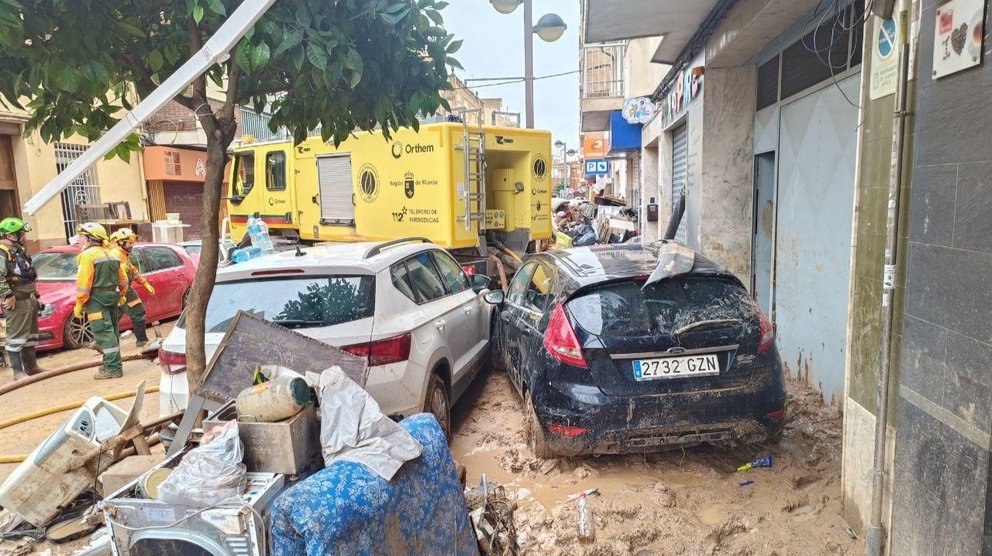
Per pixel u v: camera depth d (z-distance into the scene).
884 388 2.91
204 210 3.52
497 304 5.95
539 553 3.35
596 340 3.92
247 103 3.80
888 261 2.85
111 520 2.14
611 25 7.87
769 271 7.58
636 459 4.37
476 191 8.57
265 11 2.59
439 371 5.00
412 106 3.55
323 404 2.38
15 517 3.68
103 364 7.48
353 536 2.09
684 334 3.88
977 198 2.28
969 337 2.33
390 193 8.79
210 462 2.14
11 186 13.09
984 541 2.28
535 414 4.25
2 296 7.23
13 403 6.70
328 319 4.20
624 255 4.85
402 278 4.82
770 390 3.92
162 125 18.59
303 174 10.09
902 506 2.80
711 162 8.06
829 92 5.32
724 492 3.87
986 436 2.25
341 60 3.00
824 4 5.34
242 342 3.41
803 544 3.28
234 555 2.08
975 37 2.27
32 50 2.78
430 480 2.55
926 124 2.58
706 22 7.46
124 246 8.36
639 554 3.33
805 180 5.90
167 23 3.40
